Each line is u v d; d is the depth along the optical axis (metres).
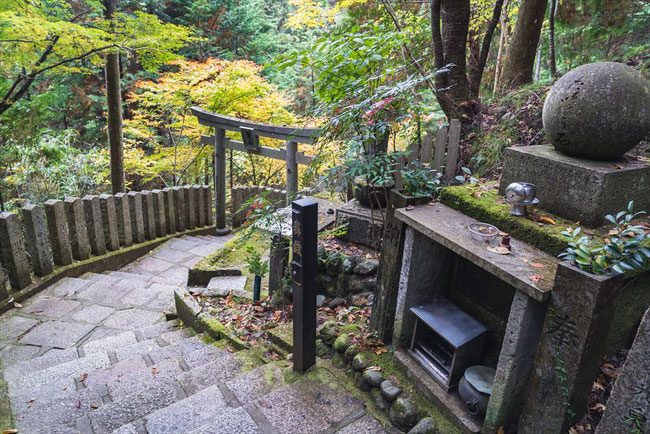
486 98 6.74
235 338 3.42
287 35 15.55
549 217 2.28
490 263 1.95
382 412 2.42
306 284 2.54
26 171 7.58
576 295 1.67
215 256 4.98
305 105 13.27
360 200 4.02
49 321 4.17
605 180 2.08
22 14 5.91
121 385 2.92
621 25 5.99
